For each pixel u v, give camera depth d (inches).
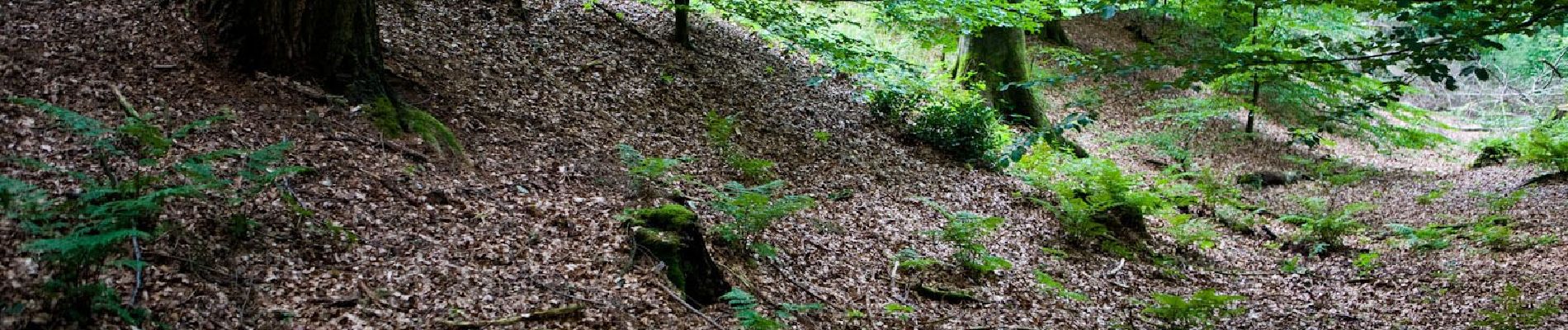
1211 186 565.9
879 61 571.5
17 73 275.4
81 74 287.0
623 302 230.2
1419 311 333.4
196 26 332.5
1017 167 526.0
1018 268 355.6
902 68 569.0
